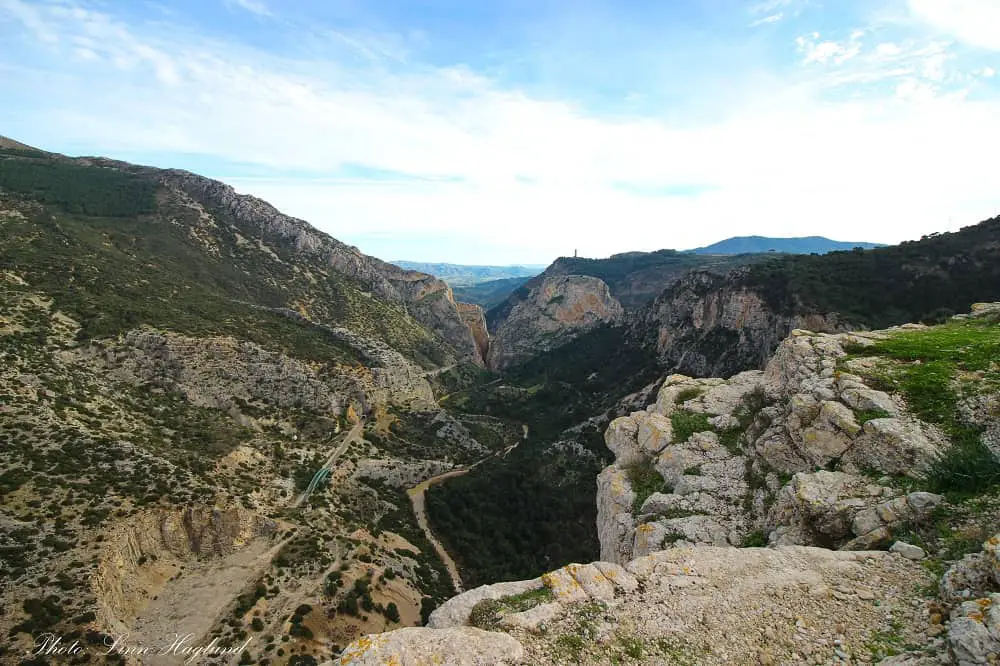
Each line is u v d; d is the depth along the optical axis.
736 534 14.84
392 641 8.62
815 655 8.38
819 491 13.32
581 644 9.00
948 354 17.31
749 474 17.03
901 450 13.21
